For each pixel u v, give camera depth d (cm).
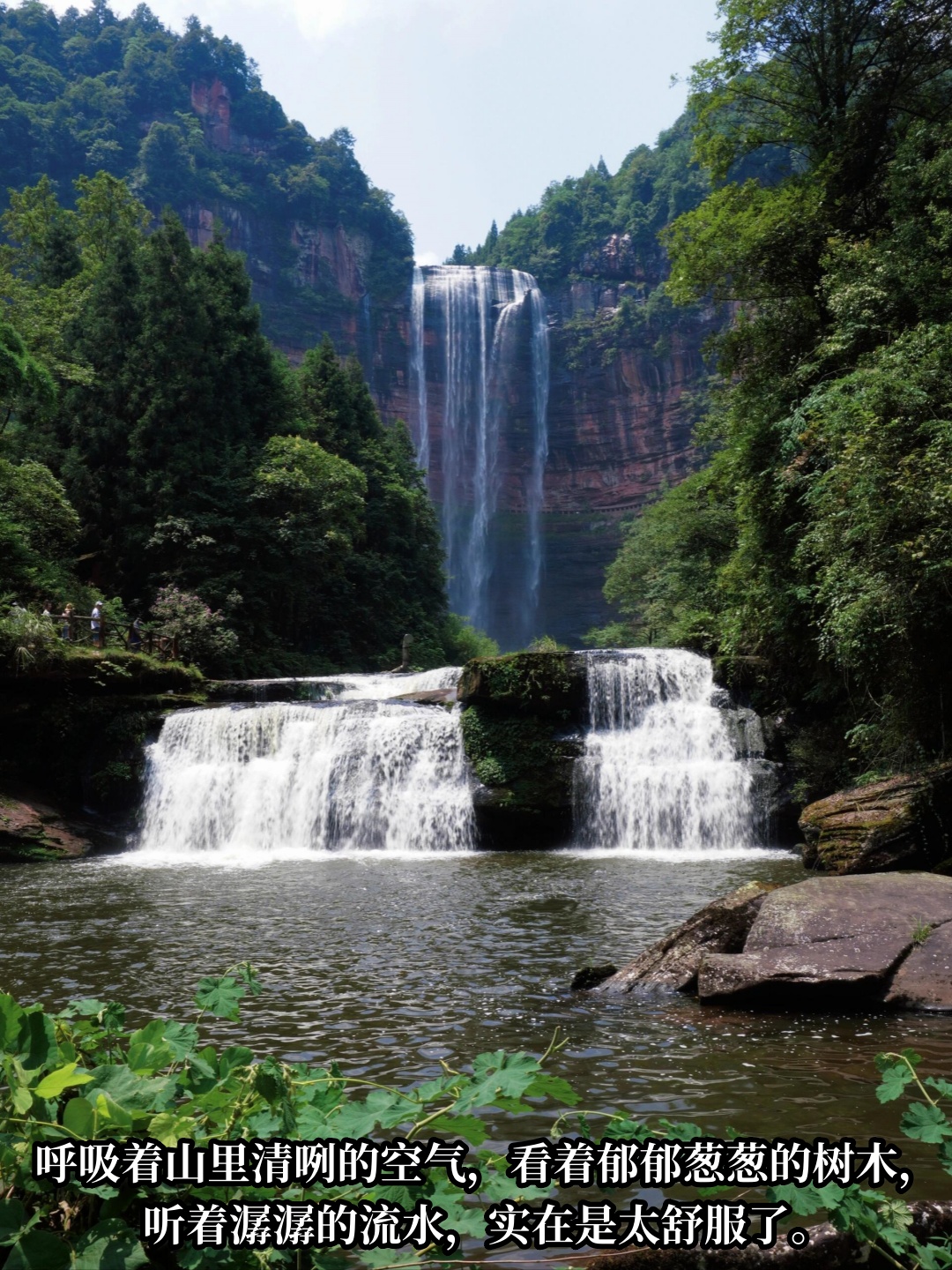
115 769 2231
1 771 2230
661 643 3816
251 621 4088
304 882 1416
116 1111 198
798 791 1888
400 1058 555
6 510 3066
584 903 1164
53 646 2228
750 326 2286
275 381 4838
